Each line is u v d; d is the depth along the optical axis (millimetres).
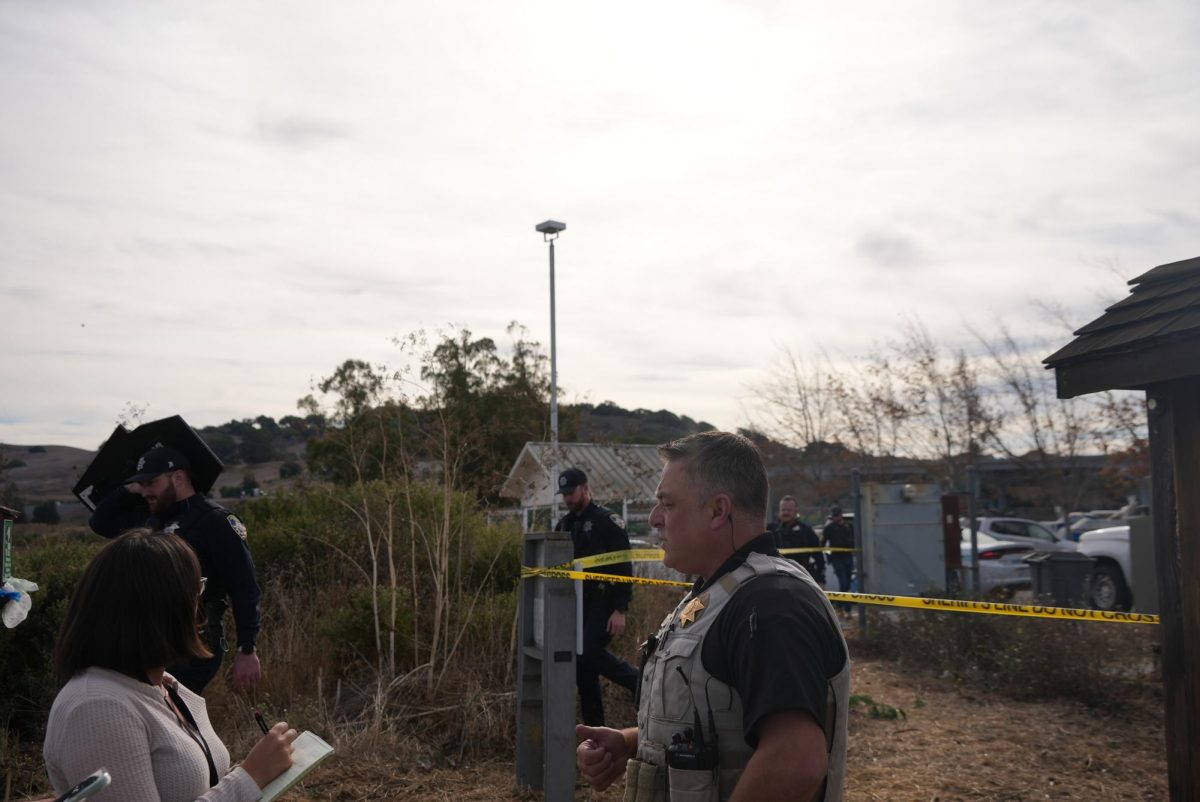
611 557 5988
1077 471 24406
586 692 6371
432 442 8047
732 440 2289
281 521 9492
